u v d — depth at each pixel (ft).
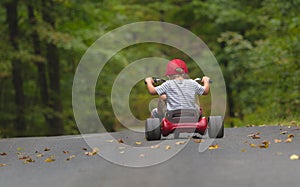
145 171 27.53
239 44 89.40
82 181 25.86
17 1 89.20
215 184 23.56
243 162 28.66
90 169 29.35
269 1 85.51
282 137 39.27
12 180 27.84
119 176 26.45
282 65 78.48
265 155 30.86
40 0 89.92
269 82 86.89
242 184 23.45
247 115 90.48
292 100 76.43
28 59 86.89
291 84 78.28
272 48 78.89
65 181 26.27
